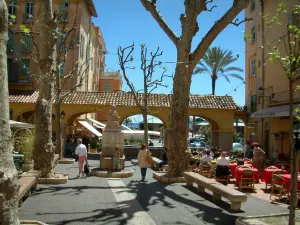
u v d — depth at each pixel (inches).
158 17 620.1
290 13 895.7
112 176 627.2
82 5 1467.8
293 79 260.5
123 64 999.6
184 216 334.6
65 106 1191.6
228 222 316.8
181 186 527.2
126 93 1263.5
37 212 335.6
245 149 1059.9
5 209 160.1
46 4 542.9
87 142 1354.6
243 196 363.3
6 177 160.9
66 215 325.7
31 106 1187.9
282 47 948.6
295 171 255.6
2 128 163.2
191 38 594.9
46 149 530.9
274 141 994.1
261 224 291.4
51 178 523.8
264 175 530.3
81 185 513.7
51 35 541.0
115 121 719.7
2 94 164.4
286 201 419.8
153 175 634.8
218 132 1221.1
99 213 336.2
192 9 582.6
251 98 1172.5
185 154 588.7
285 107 878.4
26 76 1393.9
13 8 1400.1
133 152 1288.1
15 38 1401.3
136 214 335.3
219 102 1233.4
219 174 572.7
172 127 594.6
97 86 2137.1
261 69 1093.8
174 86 605.9
